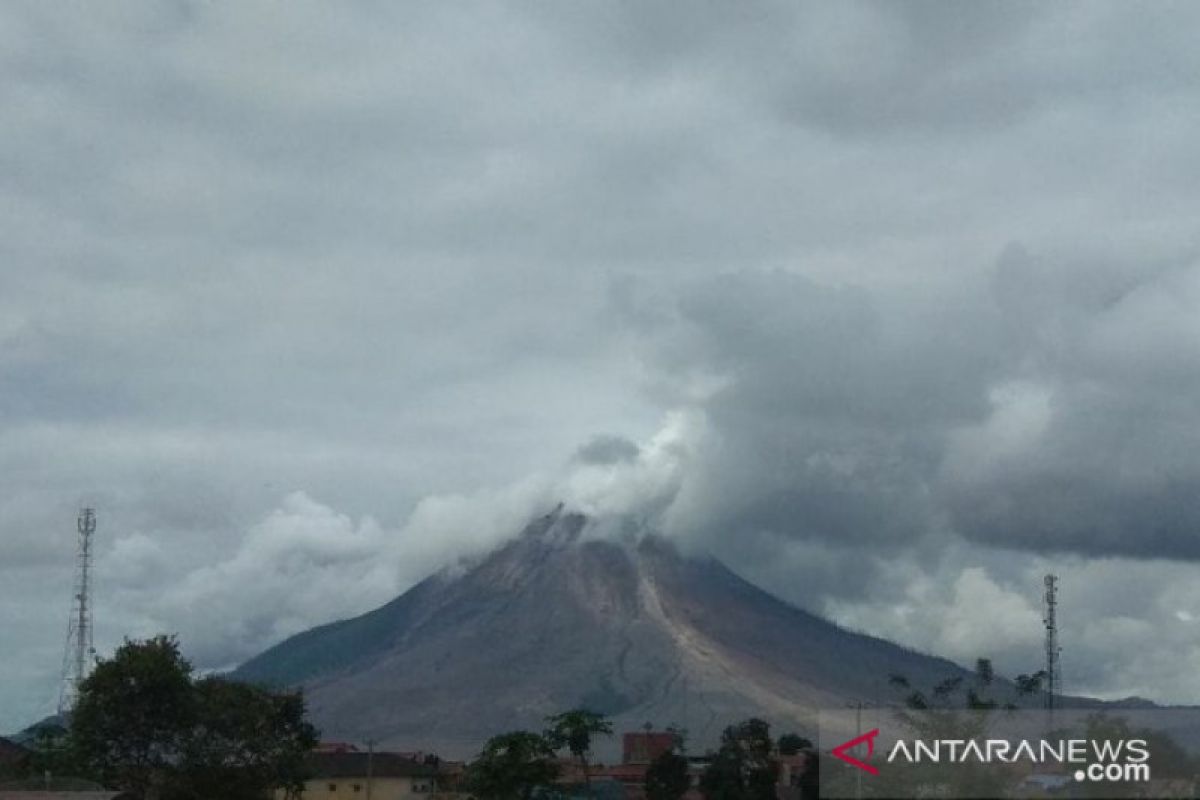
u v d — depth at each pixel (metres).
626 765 164.00
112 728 112.06
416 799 157.12
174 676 112.75
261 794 118.06
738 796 113.06
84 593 170.75
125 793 101.88
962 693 81.44
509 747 124.31
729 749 121.00
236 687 118.38
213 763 113.81
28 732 161.88
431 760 176.75
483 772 122.94
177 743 113.44
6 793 100.88
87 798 99.56
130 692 111.88
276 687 128.75
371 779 158.75
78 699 113.19
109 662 113.62
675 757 127.00
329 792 158.50
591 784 137.62
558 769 127.12
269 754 118.12
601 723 132.62
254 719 116.19
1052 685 86.12
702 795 116.94
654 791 124.75
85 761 112.00
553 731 129.25
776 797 111.62
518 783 121.56
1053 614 98.62
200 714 113.62
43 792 102.62
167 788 112.12
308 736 124.12
